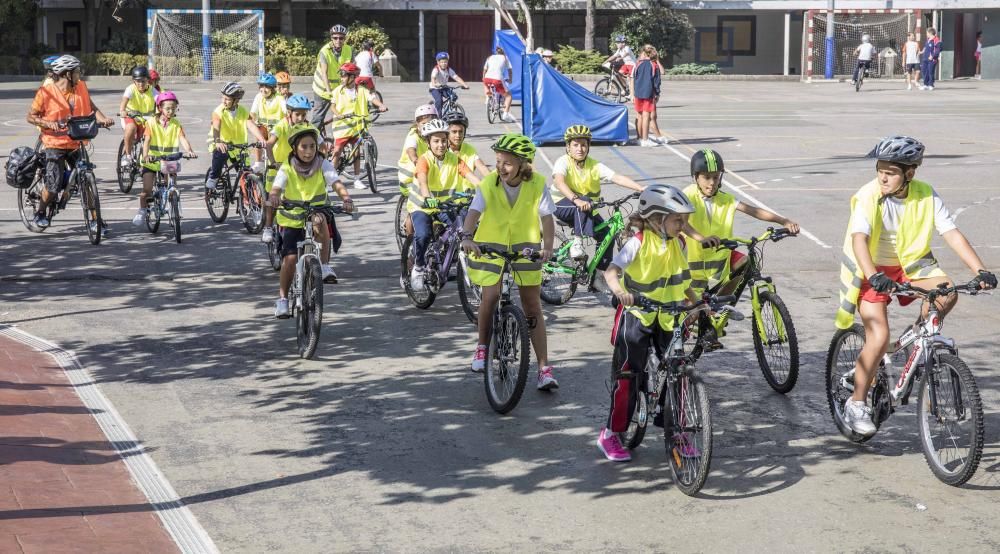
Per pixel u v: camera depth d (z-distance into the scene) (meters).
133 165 17.19
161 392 8.27
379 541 5.80
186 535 5.85
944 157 20.89
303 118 13.53
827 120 27.94
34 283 11.84
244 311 10.68
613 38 46.84
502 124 26.86
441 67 25.56
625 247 6.63
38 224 14.54
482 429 7.50
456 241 10.16
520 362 7.56
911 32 46.81
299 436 7.36
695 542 5.76
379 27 47.31
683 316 6.51
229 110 14.80
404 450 7.11
